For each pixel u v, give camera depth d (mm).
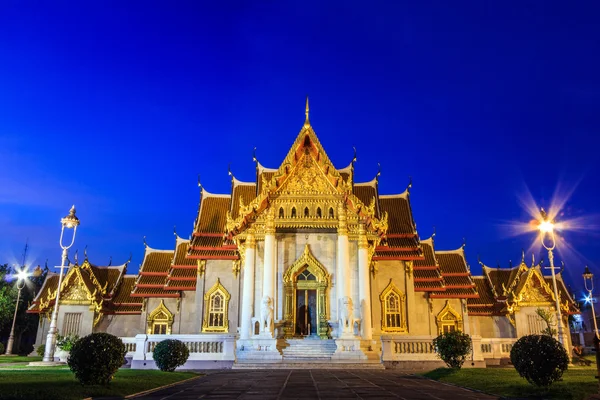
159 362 30500
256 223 44688
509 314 55844
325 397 18266
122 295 58219
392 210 55062
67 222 40500
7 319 66312
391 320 48688
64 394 17328
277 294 43469
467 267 56875
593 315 51062
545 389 19125
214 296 49812
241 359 37812
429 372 29672
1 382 19797
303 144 46188
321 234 45000
